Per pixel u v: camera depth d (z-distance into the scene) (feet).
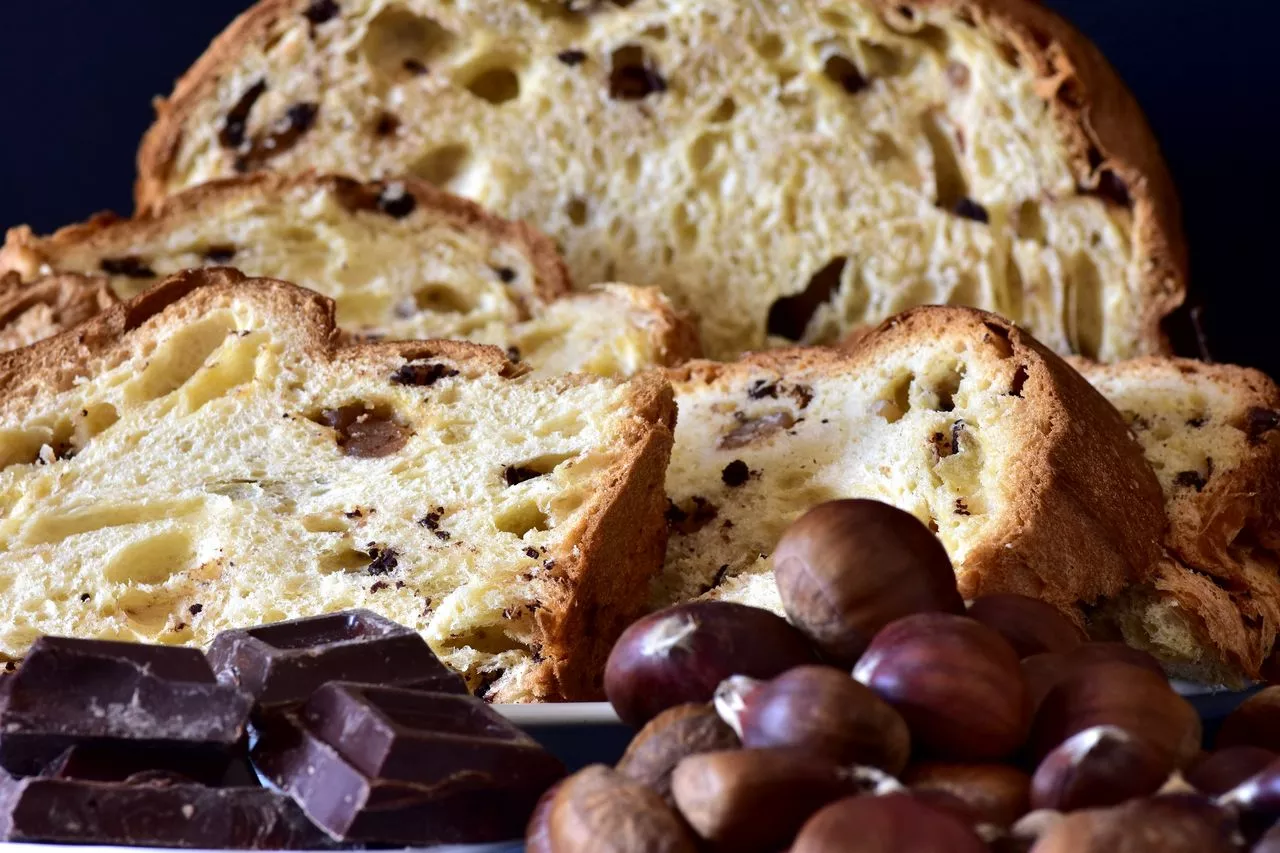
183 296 2.29
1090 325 2.98
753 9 3.03
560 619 2.05
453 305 2.81
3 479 2.22
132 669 1.74
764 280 3.05
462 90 3.09
